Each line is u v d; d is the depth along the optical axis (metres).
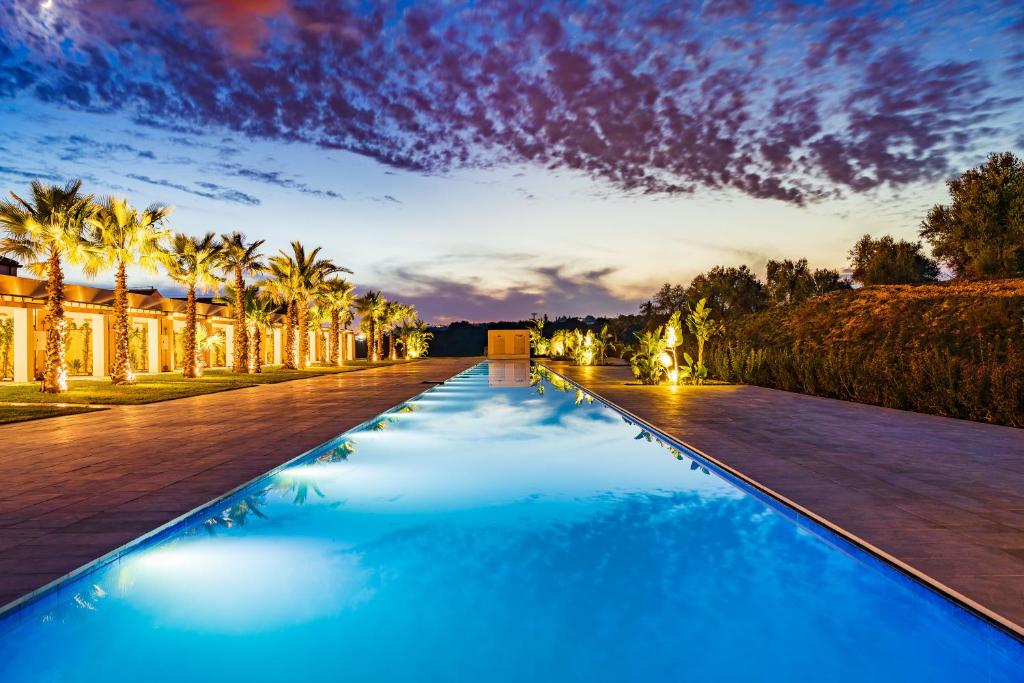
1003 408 9.62
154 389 18.19
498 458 7.71
